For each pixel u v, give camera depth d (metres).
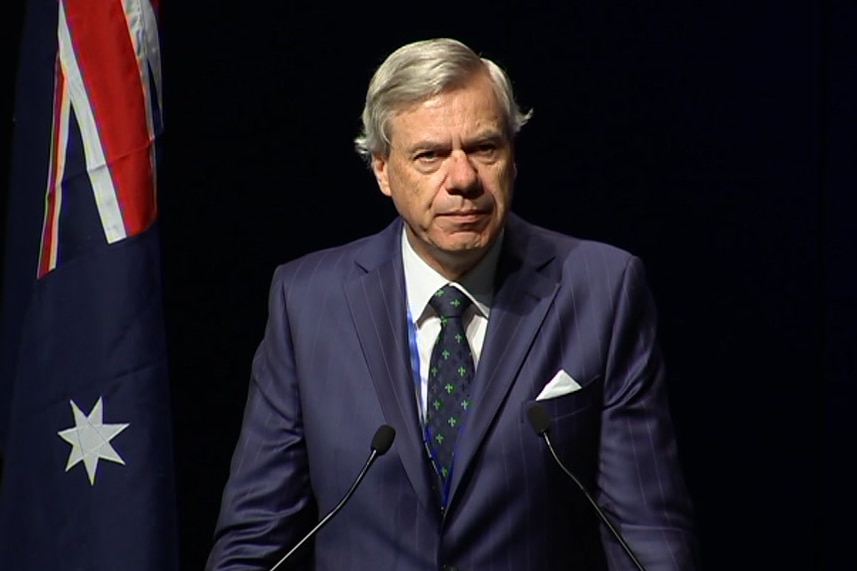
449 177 8.06
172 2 13.08
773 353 13.05
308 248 13.27
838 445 12.99
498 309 8.66
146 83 9.74
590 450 8.53
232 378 13.28
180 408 13.23
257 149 13.20
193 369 13.24
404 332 8.69
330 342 8.80
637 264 8.91
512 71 13.13
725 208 13.02
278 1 13.12
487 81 8.20
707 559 13.23
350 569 8.49
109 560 9.48
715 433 13.16
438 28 13.14
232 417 13.30
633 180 13.11
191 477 13.27
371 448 8.31
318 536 8.69
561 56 13.11
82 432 9.53
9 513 9.72
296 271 9.19
